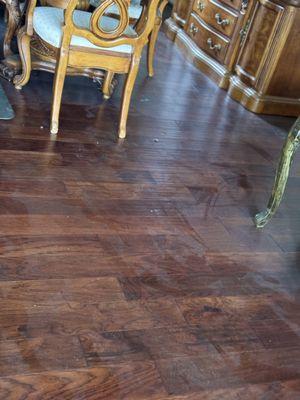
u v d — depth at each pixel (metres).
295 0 2.83
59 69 2.15
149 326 1.43
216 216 2.02
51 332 1.33
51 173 1.99
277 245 1.95
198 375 1.32
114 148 2.30
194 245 1.81
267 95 3.12
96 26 2.07
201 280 1.66
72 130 2.34
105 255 1.65
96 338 1.35
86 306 1.44
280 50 2.97
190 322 1.48
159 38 4.04
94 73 2.71
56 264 1.56
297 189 2.44
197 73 3.54
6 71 2.62
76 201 1.87
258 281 1.72
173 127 2.66
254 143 2.74
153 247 1.75
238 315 1.55
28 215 1.73
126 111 2.35
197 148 2.52
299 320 1.60
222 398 1.28
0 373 1.19
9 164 1.97
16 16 2.59
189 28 3.84
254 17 3.12
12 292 1.42
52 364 1.24
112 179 2.06
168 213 1.95
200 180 2.24
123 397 1.21
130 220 1.85
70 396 1.18
